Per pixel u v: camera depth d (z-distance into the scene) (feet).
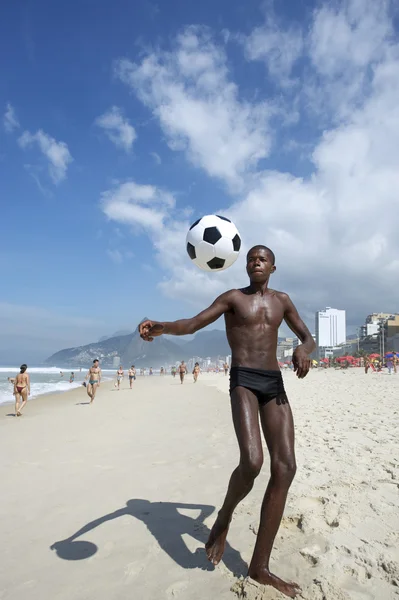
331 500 13.07
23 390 47.34
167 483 16.46
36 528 12.41
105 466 19.75
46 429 33.71
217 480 16.48
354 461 17.79
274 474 8.66
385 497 13.28
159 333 9.32
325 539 10.43
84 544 11.16
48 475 18.38
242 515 12.62
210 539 9.83
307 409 37.99
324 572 8.90
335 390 64.18
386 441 21.59
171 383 132.26
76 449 24.34
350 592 8.19
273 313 9.96
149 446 24.45
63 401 71.87
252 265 10.14
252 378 9.39
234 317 10.06
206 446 23.62
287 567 9.31
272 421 9.21
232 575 9.14
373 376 106.52
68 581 9.29
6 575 9.65
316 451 20.01
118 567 9.81
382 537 10.49
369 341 365.81
